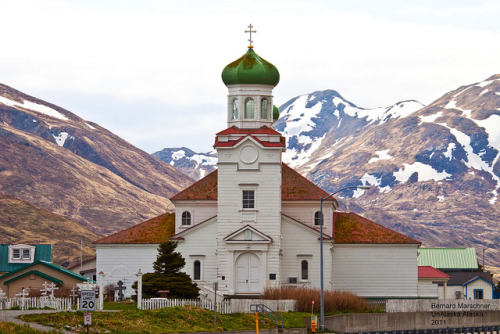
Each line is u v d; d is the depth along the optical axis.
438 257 184.12
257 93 126.06
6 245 144.00
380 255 130.38
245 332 89.75
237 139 123.50
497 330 116.94
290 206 129.25
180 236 124.31
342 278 130.00
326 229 128.75
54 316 81.38
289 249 124.75
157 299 96.94
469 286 165.25
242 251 120.56
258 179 121.75
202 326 90.12
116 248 128.75
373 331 106.69
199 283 123.31
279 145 121.81
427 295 139.38
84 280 124.75
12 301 92.25
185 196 128.75
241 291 120.31
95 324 82.12
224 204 121.56
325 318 101.12
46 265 124.38
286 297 111.69
